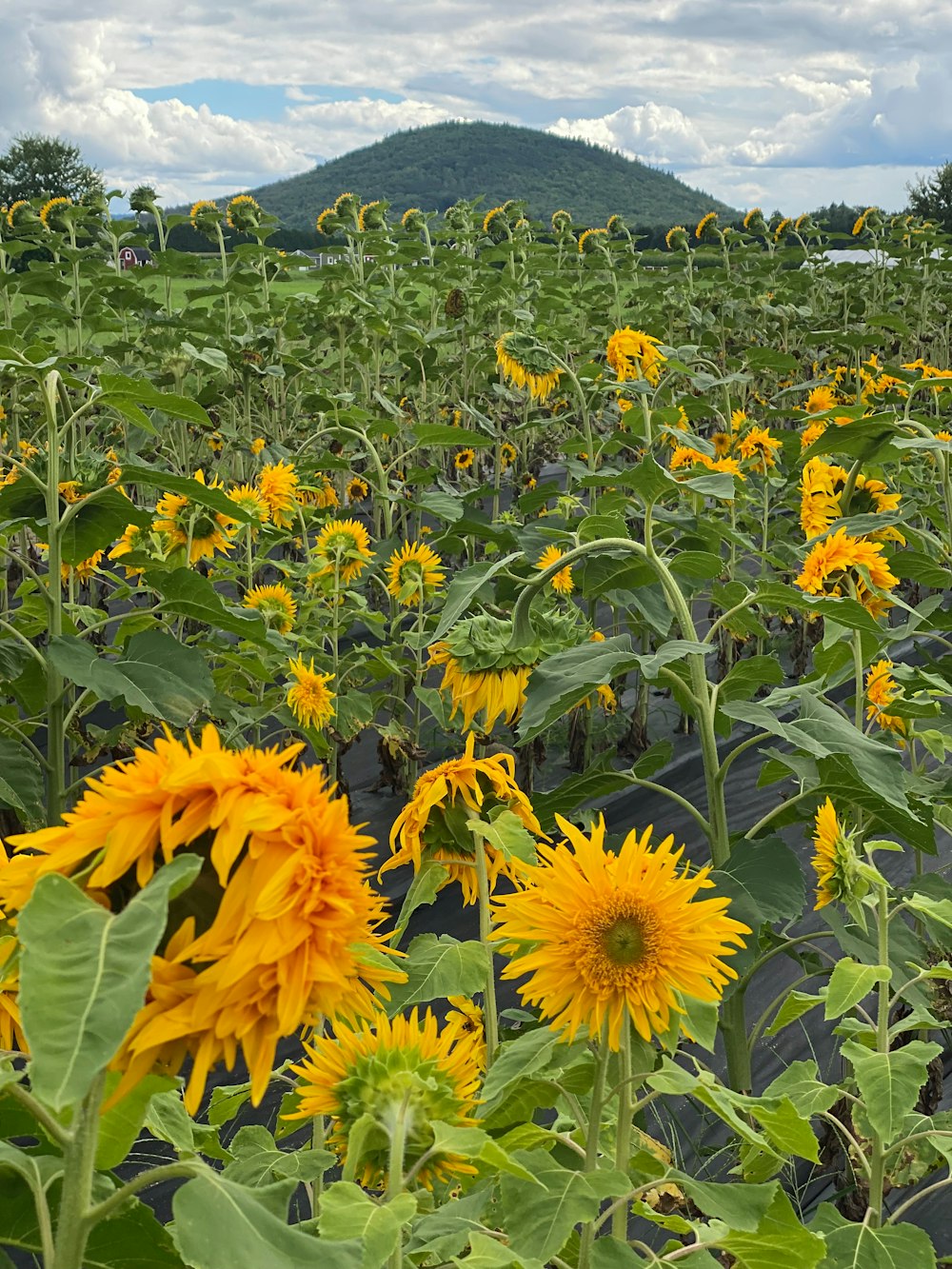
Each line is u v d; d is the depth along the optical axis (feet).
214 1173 2.77
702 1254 4.36
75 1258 2.60
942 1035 10.76
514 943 5.24
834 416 10.45
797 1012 6.92
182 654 9.78
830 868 7.04
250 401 28.45
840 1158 8.95
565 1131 5.48
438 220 45.09
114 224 33.35
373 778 18.63
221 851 2.39
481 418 19.01
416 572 16.08
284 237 80.12
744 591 11.96
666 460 25.25
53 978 2.20
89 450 19.67
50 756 10.28
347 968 2.57
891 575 10.38
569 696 7.85
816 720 8.54
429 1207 4.83
